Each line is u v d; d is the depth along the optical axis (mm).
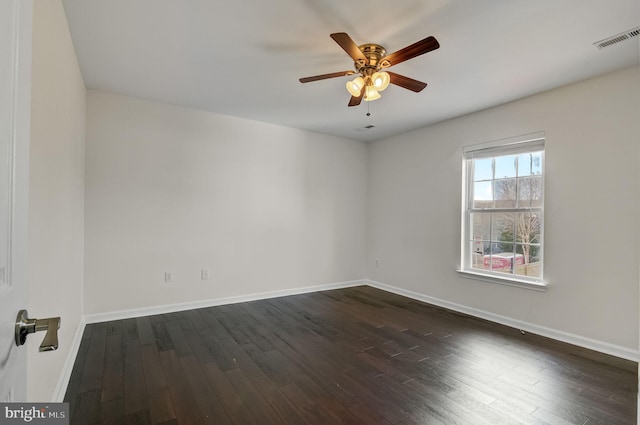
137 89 3346
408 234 4758
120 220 3529
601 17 2047
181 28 2244
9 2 648
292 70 2881
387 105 3674
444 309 4098
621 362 2623
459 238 4047
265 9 2029
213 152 4074
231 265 4227
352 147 5348
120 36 2344
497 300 3619
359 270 5441
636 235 2654
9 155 659
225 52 2576
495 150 3703
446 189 4227
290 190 4703
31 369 1492
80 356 2633
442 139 4293
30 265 1422
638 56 2523
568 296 3039
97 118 3400
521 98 3416
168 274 3801
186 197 3906
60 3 1936
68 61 2250
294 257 4766
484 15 2049
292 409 1973
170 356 2662
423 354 2764
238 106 3814
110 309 3486
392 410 1974
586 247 2930
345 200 5281
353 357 2695
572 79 2941
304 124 4516
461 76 2896
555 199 3139
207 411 1942
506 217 3627
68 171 2324
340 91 3336
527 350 2854
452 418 1901
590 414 1945
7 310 652
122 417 1873
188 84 3201
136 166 3609
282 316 3746
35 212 1482
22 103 725
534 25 2145
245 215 4324
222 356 2678
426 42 1944
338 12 2051
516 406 2023
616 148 2760
